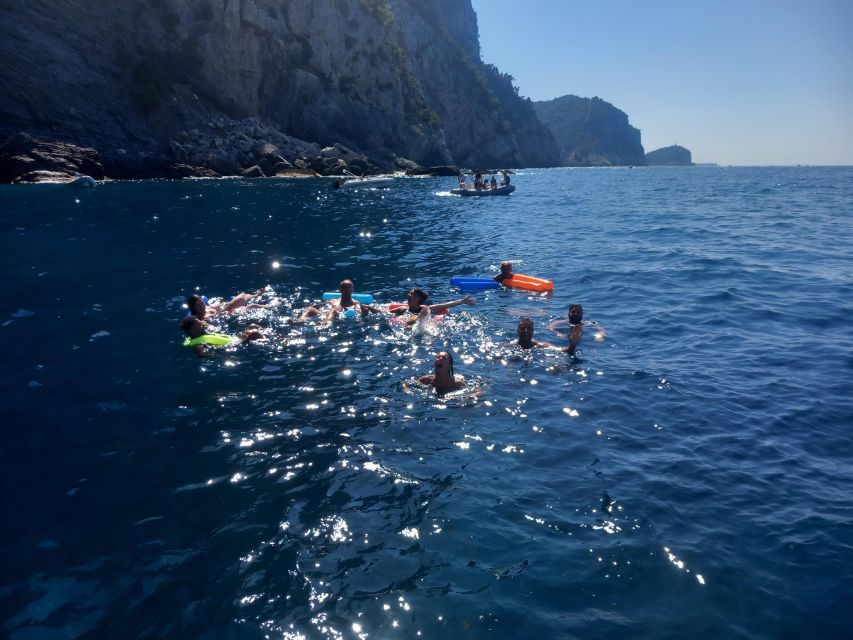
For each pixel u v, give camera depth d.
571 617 3.80
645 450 5.91
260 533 4.67
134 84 45.75
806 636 3.61
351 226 21.78
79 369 8.00
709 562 4.28
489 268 14.77
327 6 64.88
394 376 7.87
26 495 5.18
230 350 8.80
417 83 88.62
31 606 3.92
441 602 3.93
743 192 45.59
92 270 13.66
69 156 36.97
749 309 10.84
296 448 5.99
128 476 5.48
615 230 21.59
